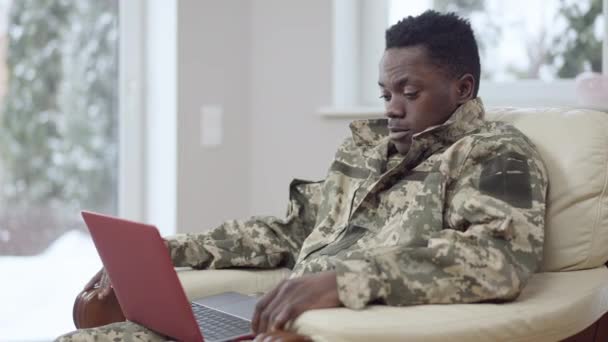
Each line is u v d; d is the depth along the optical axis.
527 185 1.34
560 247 1.49
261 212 2.51
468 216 1.30
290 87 2.45
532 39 2.32
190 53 2.42
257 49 2.49
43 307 2.73
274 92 2.47
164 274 1.21
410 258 1.22
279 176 2.48
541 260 1.39
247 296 1.57
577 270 1.50
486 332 1.17
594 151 1.50
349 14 2.47
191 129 2.43
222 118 2.47
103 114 2.69
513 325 1.19
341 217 1.62
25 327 2.70
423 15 1.50
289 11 2.45
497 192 1.33
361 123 1.68
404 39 1.47
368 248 1.43
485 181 1.35
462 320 1.16
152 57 2.55
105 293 1.56
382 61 1.50
